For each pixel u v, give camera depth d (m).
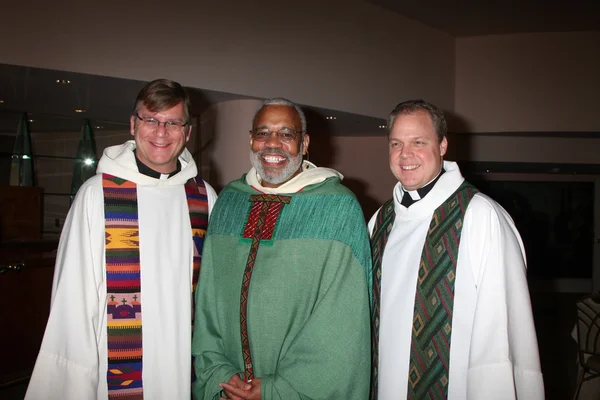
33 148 6.26
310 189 1.95
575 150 7.49
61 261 1.77
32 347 3.42
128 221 1.89
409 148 1.76
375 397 1.83
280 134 1.92
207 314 1.90
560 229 9.66
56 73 3.78
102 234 1.86
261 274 1.82
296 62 5.01
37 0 3.56
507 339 1.55
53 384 1.66
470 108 6.91
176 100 1.85
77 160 6.33
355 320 1.75
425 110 1.77
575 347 5.38
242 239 1.90
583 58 6.76
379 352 1.79
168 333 1.84
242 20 4.59
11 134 6.00
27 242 4.21
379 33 5.84
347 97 5.46
